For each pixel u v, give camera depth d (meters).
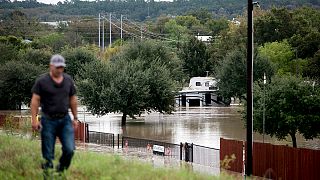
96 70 110.62
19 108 141.25
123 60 117.06
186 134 91.81
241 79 149.12
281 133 71.75
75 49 170.25
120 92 108.56
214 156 54.00
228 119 120.88
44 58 167.12
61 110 15.32
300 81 71.12
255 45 163.38
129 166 18.62
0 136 29.67
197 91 177.38
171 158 53.19
